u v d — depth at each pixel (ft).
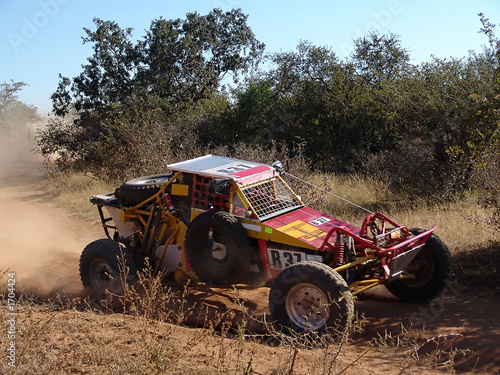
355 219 32.68
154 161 50.67
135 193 23.41
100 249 22.18
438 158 40.06
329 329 16.16
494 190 26.30
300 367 14.39
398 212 34.22
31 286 25.43
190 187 21.99
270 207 21.38
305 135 62.08
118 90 82.94
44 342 15.29
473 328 17.28
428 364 14.99
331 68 64.75
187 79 90.53
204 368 13.75
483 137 33.63
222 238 19.76
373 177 45.75
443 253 20.11
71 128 84.53
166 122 69.15
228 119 70.03
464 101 37.40
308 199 34.19
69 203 50.60
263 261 20.16
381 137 57.31
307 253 18.99
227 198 20.94
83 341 15.39
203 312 20.49
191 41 87.61
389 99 44.50
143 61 85.66
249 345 16.47
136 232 24.11
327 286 16.35
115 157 57.31
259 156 41.29
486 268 22.44
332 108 60.59
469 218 26.76
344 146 60.75
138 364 13.70
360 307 20.80
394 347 16.61
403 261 18.43
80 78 83.51
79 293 24.21
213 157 24.25
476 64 40.22
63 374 13.19
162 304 18.48
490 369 14.40
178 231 22.48
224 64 97.71
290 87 67.97
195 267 20.47
